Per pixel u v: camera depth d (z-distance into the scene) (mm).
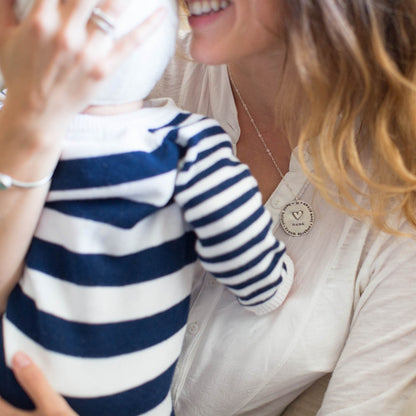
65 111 531
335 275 767
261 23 668
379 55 677
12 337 626
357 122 772
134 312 619
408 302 732
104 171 577
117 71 560
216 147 641
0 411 641
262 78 788
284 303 762
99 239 602
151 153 599
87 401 613
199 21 682
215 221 612
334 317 767
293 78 725
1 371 636
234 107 840
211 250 635
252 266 647
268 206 790
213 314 809
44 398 592
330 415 738
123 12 516
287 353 759
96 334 605
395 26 693
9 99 529
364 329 753
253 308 744
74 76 511
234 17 662
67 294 604
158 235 626
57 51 493
